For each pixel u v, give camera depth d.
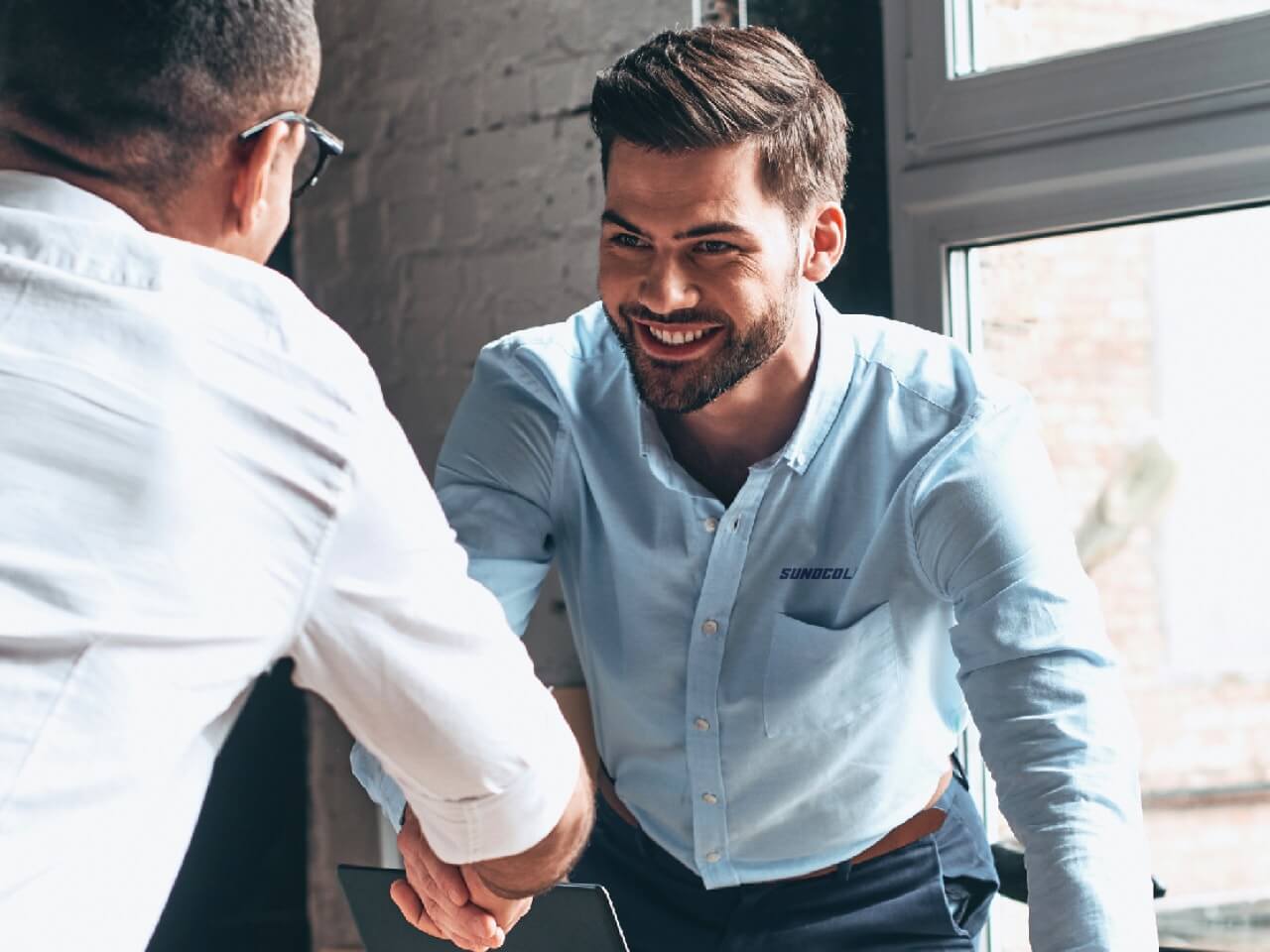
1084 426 2.39
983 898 1.72
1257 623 2.76
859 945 1.64
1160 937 2.55
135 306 0.97
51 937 0.93
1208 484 2.53
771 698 1.59
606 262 1.45
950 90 2.13
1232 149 1.85
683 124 1.37
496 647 1.10
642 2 2.43
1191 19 1.93
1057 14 2.04
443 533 1.09
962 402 1.53
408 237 2.86
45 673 0.92
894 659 1.58
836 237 1.54
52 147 1.02
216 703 1.00
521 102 2.65
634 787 1.70
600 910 1.27
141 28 1.00
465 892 1.30
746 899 1.66
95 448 0.94
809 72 1.48
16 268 0.97
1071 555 1.50
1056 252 2.21
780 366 1.53
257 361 1.00
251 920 3.15
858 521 1.55
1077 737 1.40
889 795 1.64
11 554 0.91
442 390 2.80
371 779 1.51
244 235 1.09
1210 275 2.23
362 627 1.03
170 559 0.95
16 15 1.02
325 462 1.01
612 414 1.64
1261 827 2.95
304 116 1.10
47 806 0.91
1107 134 1.96
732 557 1.57
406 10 2.86
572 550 1.70
